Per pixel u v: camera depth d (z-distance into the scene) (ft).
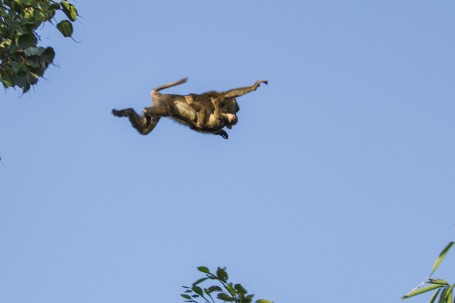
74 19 180.75
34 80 178.60
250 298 146.82
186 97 185.26
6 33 175.22
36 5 176.35
